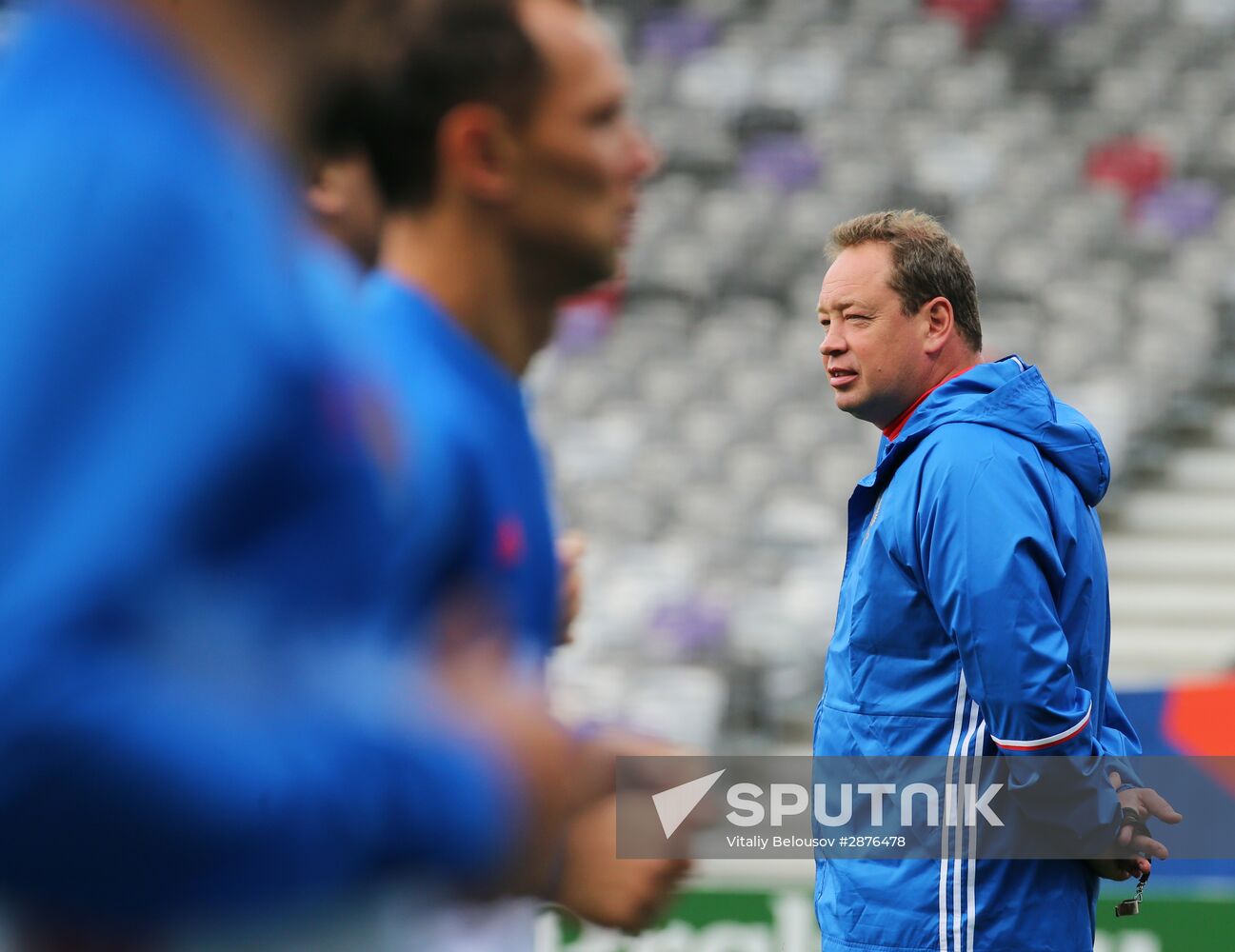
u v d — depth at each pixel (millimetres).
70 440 1521
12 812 1476
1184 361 35219
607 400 36438
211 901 1615
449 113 3373
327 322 1866
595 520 32531
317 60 1979
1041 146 44031
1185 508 32594
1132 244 40375
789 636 28734
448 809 1904
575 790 2328
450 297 3518
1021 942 8211
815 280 40219
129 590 1525
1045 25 48094
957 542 8086
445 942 3500
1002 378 8703
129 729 1504
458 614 2404
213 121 1719
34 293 1536
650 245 41250
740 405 36000
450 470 3328
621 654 28688
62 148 1589
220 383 1630
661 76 46750
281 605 1766
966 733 8312
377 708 1869
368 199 5000
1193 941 14922
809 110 45562
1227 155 43375
